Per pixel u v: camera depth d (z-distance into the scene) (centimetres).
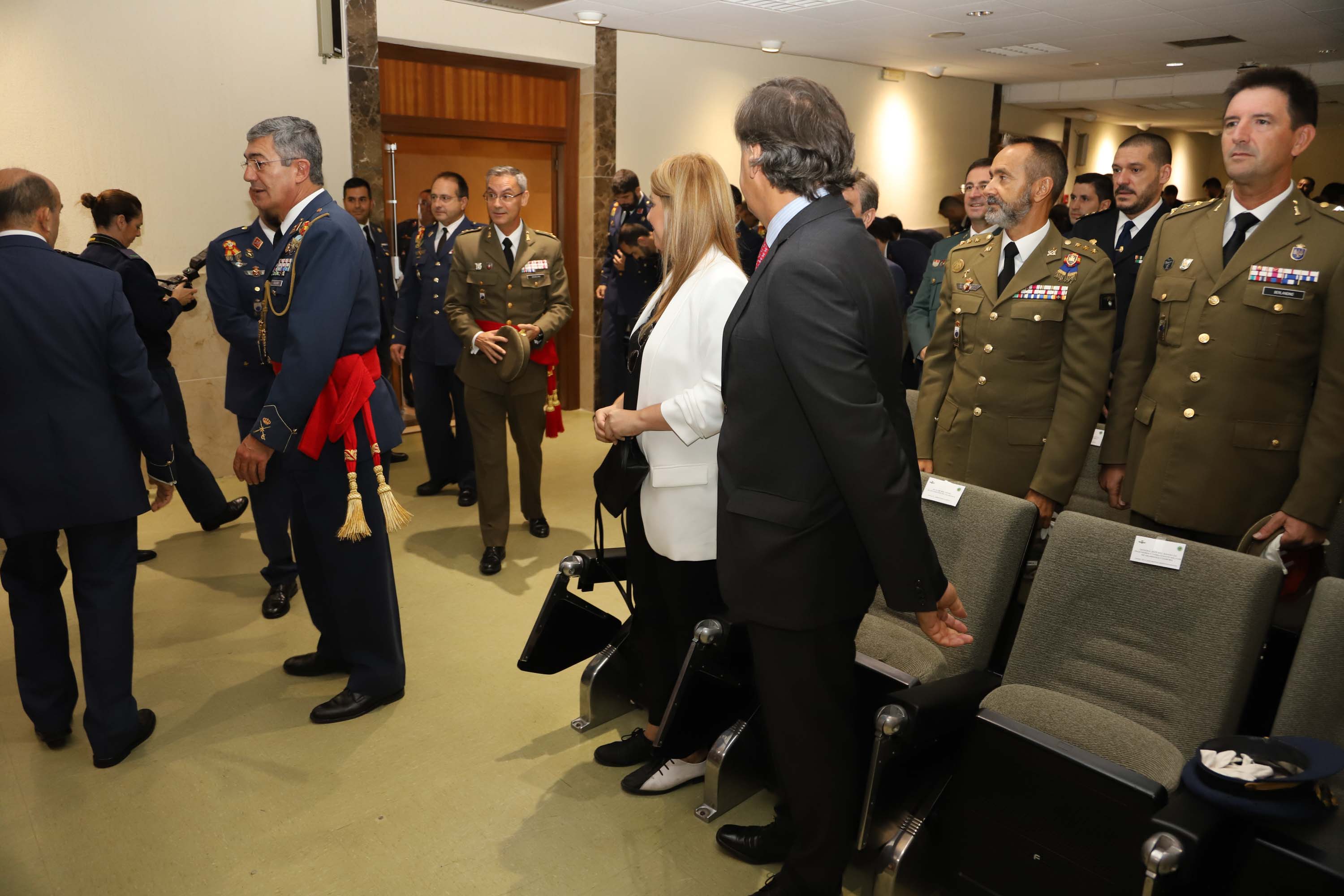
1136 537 188
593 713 254
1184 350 212
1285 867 134
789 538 150
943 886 178
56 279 212
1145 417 223
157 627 315
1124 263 321
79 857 200
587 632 250
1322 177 1541
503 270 368
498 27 571
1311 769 141
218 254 301
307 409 226
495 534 368
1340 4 588
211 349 490
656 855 204
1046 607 197
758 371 148
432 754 242
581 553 244
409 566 374
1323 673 165
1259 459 205
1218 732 173
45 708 237
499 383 360
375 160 537
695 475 193
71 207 442
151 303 360
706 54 687
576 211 654
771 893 173
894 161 870
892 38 685
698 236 190
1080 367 234
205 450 495
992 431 250
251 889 191
